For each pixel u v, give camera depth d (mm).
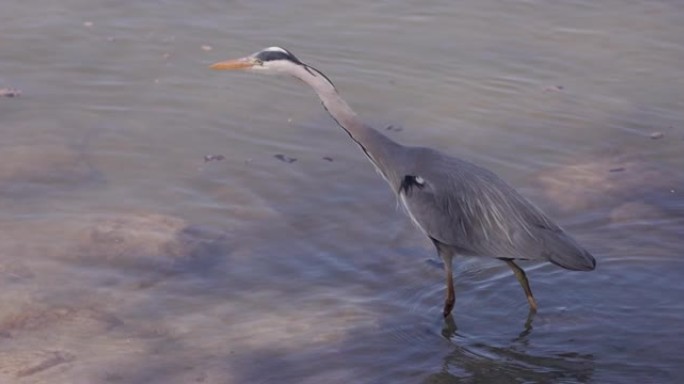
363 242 13070
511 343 11148
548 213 13742
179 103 16156
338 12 19438
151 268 12367
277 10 19391
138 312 11508
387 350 10945
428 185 11953
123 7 19234
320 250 12867
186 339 11016
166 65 17156
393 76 17156
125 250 12648
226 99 16406
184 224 13242
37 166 14312
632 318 11523
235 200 13844
